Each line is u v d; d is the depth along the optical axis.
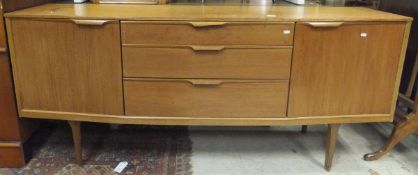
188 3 1.91
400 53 1.51
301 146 1.95
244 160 1.80
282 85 1.52
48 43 1.46
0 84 1.52
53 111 1.57
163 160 1.78
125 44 1.45
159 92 1.53
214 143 1.96
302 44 1.46
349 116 1.59
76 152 1.68
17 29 1.44
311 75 1.51
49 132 2.01
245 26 1.43
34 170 1.66
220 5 1.85
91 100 1.54
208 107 1.55
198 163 1.76
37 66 1.50
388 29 1.47
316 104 1.56
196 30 1.43
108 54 1.47
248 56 1.47
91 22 1.41
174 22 1.42
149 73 1.50
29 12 1.46
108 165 1.72
